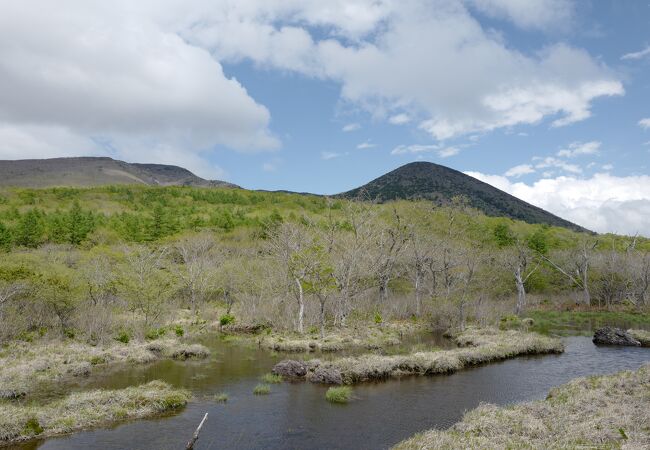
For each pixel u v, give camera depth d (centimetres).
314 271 3994
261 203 16488
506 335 3747
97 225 9888
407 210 6950
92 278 4109
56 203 14938
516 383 2388
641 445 1173
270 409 1922
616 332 3791
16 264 3734
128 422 1738
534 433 1400
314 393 2172
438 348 3328
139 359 2867
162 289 4172
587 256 7456
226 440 1574
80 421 1691
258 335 4006
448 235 6569
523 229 10569
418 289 5606
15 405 1892
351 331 4028
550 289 8331
